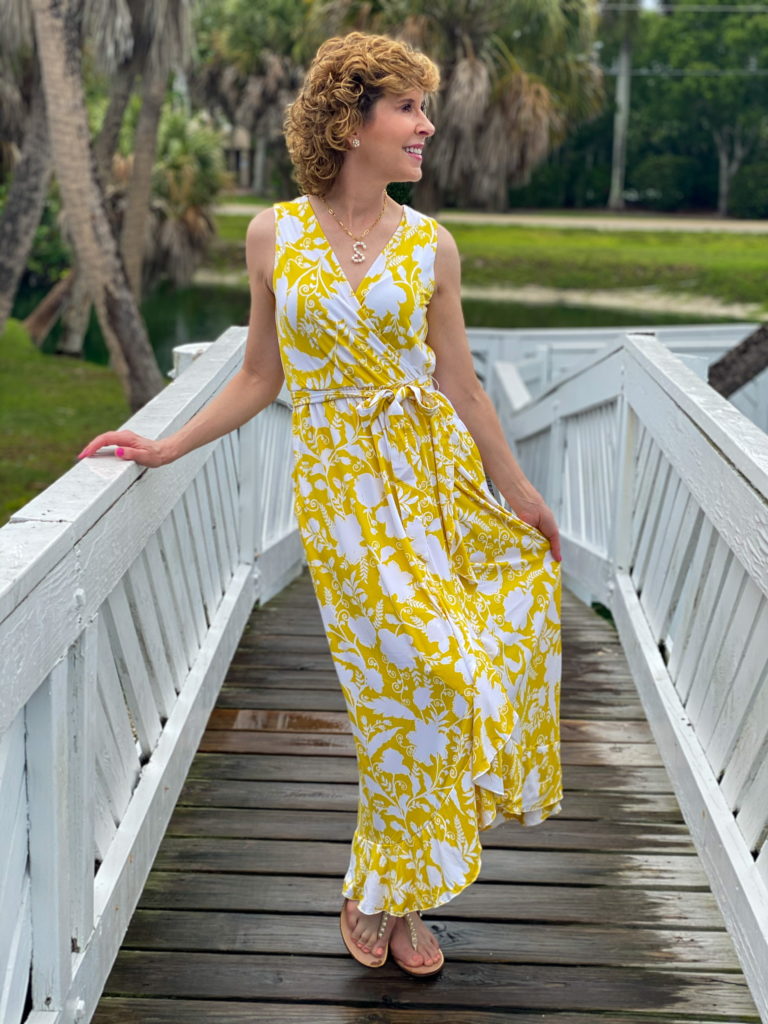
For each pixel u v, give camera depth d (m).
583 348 10.41
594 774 3.28
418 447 2.16
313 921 2.55
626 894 2.68
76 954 2.06
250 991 2.32
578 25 20.39
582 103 22.45
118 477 2.11
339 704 3.71
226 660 3.80
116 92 17.06
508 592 2.29
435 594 2.16
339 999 2.31
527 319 32.78
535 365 10.39
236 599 4.02
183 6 12.76
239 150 56.47
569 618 4.81
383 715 2.20
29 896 1.86
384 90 2.03
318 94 2.05
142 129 16.38
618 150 55.22
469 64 17.92
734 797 2.61
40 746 1.79
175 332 26.30
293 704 3.70
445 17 18.22
